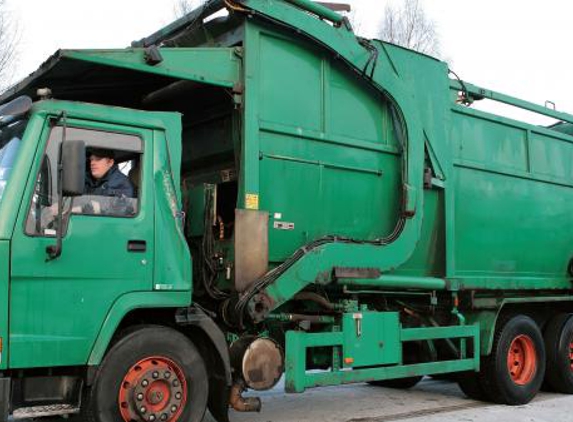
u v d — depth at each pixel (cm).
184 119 696
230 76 613
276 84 639
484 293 841
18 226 475
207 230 620
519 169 896
